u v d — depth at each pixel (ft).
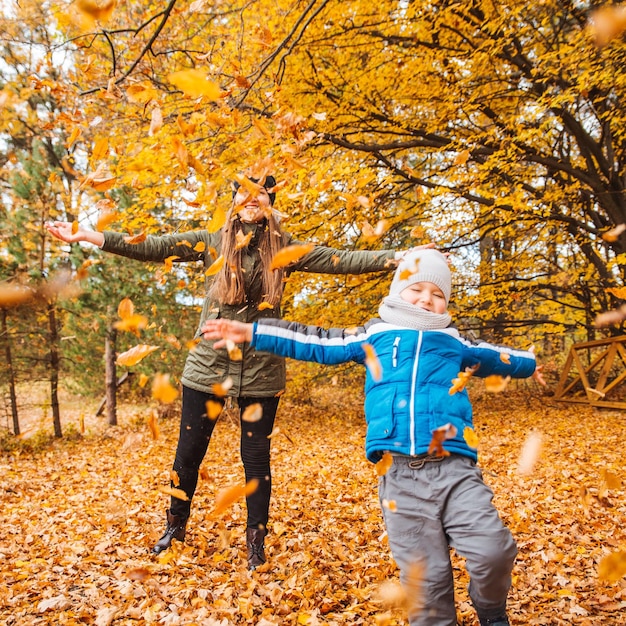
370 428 6.48
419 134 23.68
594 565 9.07
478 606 5.77
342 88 22.71
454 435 5.41
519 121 21.76
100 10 4.20
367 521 12.22
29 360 33.71
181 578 8.30
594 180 24.98
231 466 22.29
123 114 14.89
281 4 18.52
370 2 20.38
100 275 34.32
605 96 22.06
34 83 10.37
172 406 41.39
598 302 33.55
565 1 20.99
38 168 27.14
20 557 10.30
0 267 26.16
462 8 20.20
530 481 15.92
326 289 25.62
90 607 7.53
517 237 27.45
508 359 6.97
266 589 7.88
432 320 6.77
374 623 6.93
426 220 23.98
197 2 9.97
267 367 8.61
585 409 31.07
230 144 14.60
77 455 27.73
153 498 15.61
